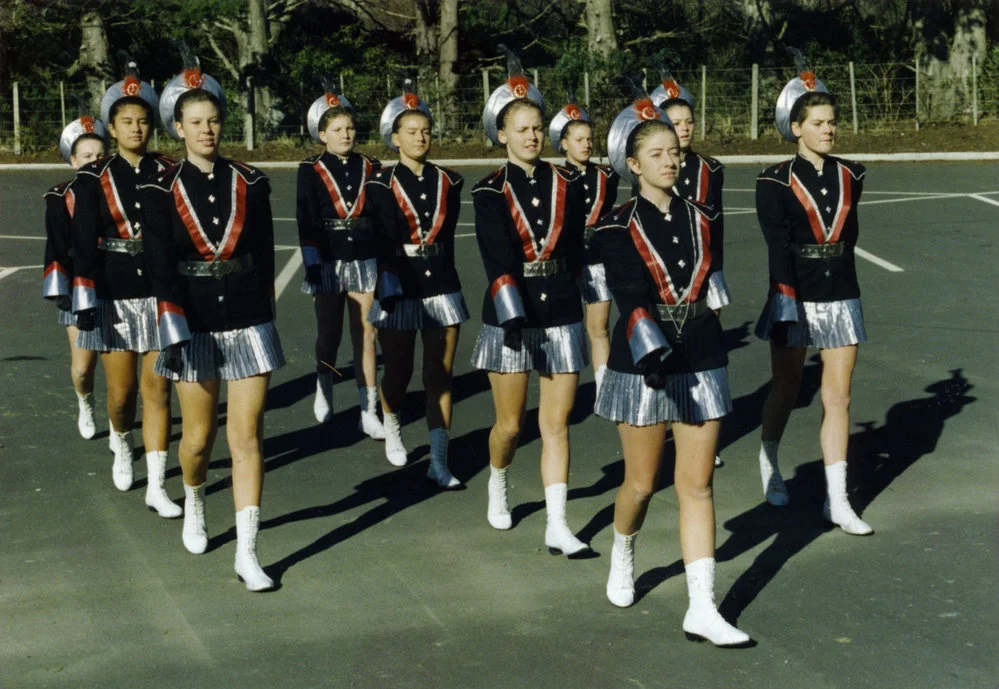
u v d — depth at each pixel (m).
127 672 4.25
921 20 26.55
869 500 5.88
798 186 5.52
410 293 6.20
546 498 5.34
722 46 31.89
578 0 30.17
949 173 20.22
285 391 8.16
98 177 5.88
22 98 29.47
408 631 4.56
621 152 4.67
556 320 5.31
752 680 4.14
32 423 7.39
